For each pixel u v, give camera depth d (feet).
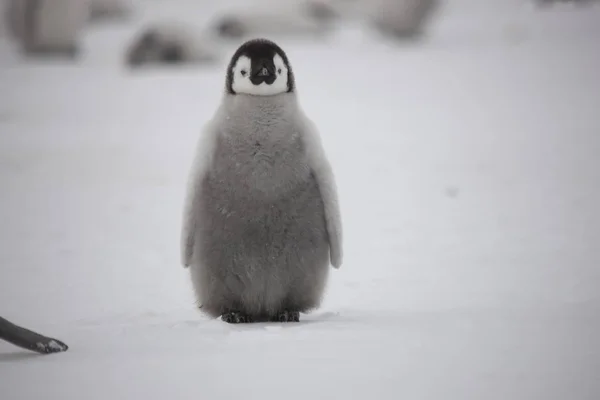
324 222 68.74
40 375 52.70
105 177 162.40
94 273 96.43
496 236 110.52
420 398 47.39
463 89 264.11
